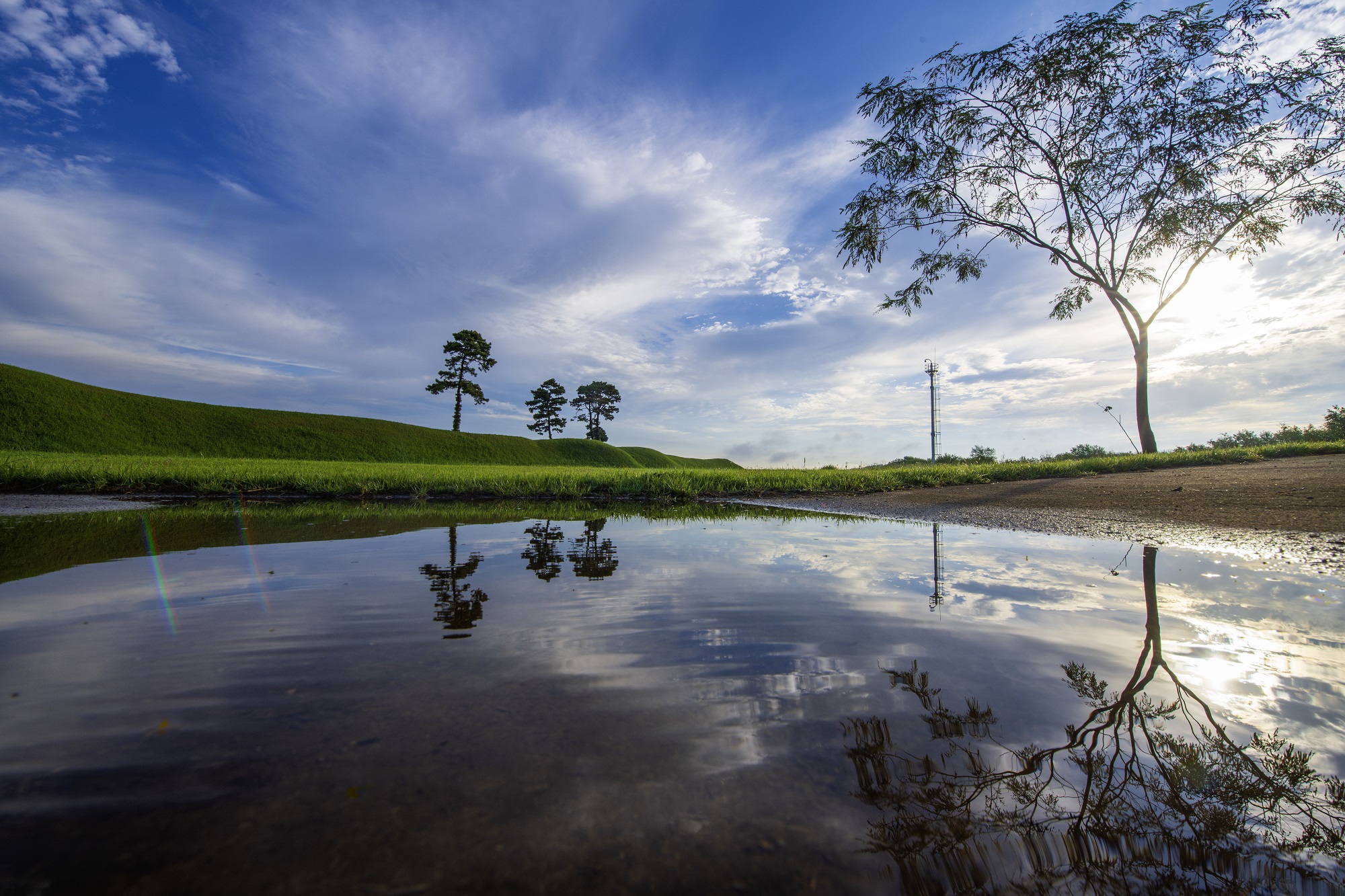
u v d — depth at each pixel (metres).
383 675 1.48
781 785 1.00
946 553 3.58
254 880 0.76
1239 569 3.02
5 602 2.21
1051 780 1.03
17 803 0.92
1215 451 11.84
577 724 1.21
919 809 0.94
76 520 5.47
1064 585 2.59
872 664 1.59
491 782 0.99
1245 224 12.43
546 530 4.76
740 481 10.51
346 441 44.69
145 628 1.88
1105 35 11.23
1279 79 10.98
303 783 0.98
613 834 0.87
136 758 1.05
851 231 13.97
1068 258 13.44
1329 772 1.06
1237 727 1.24
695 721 1.24
